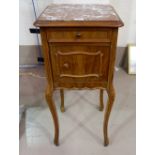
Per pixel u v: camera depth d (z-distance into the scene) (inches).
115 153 46.0
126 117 56.2
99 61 36.4
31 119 56.2
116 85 71.0
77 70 37.7
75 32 33.2
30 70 81.7
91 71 37.9
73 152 46.5
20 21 75.5
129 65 77.9
